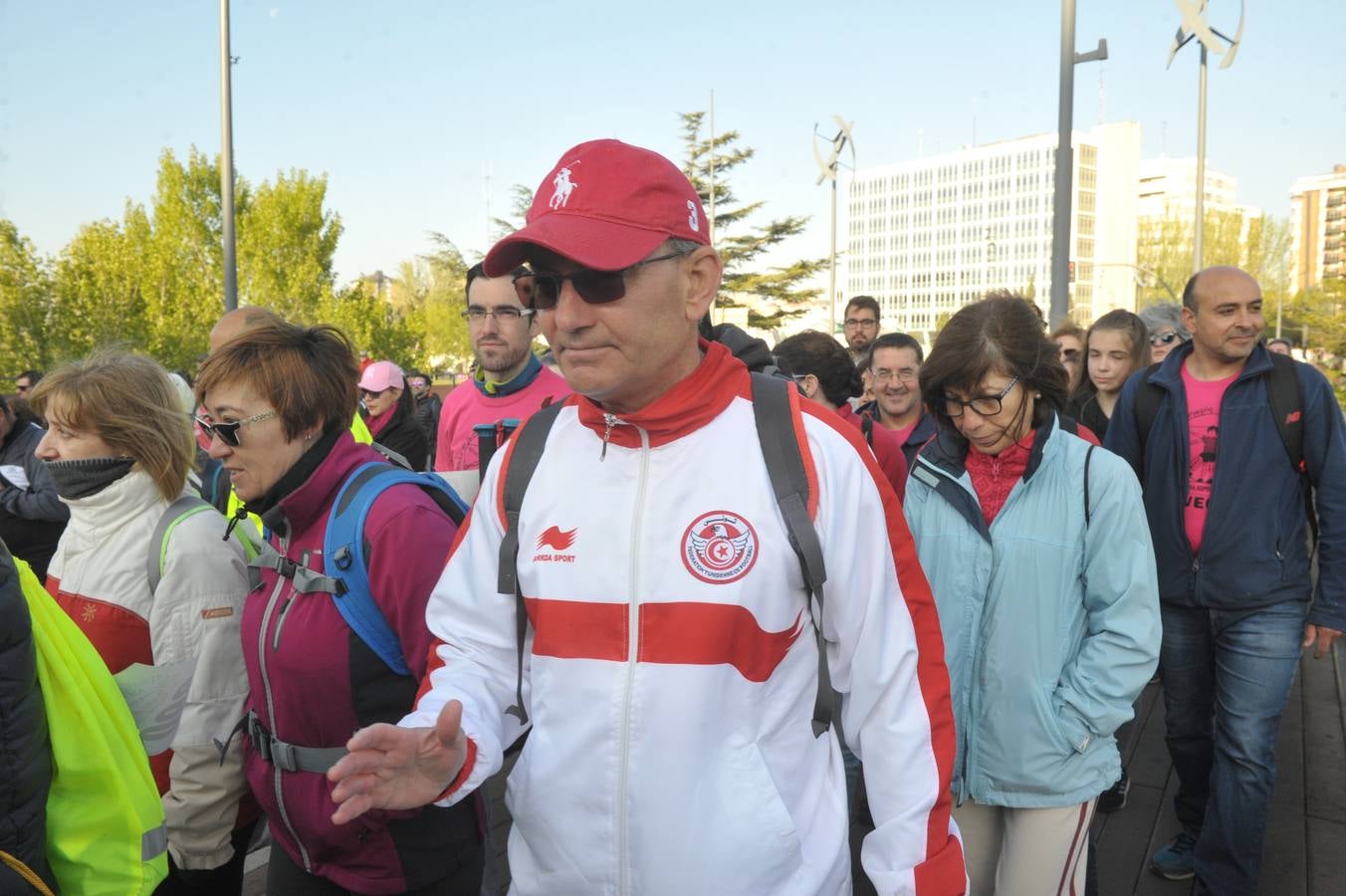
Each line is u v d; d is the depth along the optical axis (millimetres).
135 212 26797
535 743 1415
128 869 1734
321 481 1904
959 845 1384
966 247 115438
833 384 3340
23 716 1564
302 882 1998
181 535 2146
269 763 1959
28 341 20172
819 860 1380
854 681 1408
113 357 2299
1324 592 2914
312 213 27906
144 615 2189
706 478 1372
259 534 2289
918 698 1406
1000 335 2221
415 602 1822
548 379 3703
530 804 1408
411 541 1830
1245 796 2934
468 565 1545
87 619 2188
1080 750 2195
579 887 1368
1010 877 2271
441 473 3455
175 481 2250
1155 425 3232
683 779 1314
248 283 27188
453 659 1505
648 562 1356
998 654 2252
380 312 32125
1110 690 2174
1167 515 3180
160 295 25188
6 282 19875
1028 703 2215
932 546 2361
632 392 1381
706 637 1321
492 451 3229
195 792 2109
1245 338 3006
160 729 2100
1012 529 2273
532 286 1374
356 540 1845
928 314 119188
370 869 1885
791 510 1339
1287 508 2984
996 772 2246
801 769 1406
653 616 1347
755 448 1383
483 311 3551
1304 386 2963
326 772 1879
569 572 1396
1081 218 110375
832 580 1366
